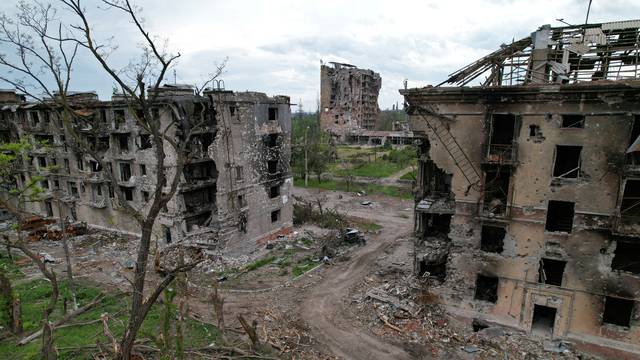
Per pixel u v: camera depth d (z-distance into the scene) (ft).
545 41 71.61
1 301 73.61
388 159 307.58
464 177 75.92
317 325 82.74
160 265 107.86
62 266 114.01
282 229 145.48
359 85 437.58
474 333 77.25
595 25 72.18
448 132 75.46
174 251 116.67
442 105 74.74
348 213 179.11
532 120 68.39
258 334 77.71
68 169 147.23
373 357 71.72
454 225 78.54
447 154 76.48
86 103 129.29
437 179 89.45
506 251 74.59
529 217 71.51
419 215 84.84
